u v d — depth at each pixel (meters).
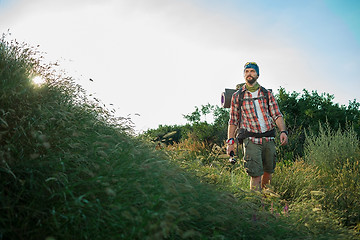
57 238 1.70
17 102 2.50
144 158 2.71
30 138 2.25
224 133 9.21
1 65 2.65
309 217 2.95
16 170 1.99
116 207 1.81
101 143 2.30
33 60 2.98
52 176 2.03
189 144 8.20
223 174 4.23
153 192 2.14
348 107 8.80
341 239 2.56
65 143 2.39
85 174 2.24
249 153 4.09
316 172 5.26
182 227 2.12
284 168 5.16
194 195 2.34
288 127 8.71
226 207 2.56
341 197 3.76
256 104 4.16
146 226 1.75
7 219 1.67
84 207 1.86
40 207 1.83
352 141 6.39
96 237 1.76
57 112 2.51
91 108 3.23
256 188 3.96
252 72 4.17
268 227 2.49
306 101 9.15
